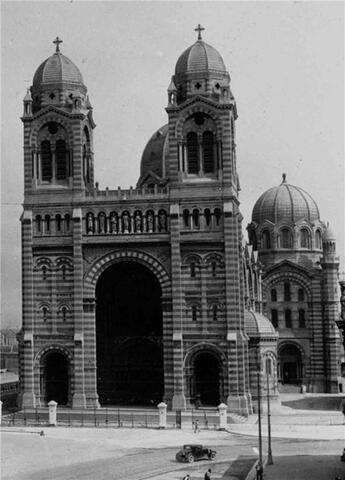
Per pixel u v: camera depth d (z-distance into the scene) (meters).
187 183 112.94
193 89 114.75
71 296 113.75
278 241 157.38
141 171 138.62
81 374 112.12
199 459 80.81
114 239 113.69
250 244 160.38
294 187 162.12
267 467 75.69
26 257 114.94
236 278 110.56
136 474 74.31
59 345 113.19
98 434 98.88
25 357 113.19
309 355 149.75
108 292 125.06
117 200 114.12
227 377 109.44
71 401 112.12
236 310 110.19
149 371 123.44
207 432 100.44
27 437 96.00
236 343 109.25
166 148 131.12
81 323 113.00
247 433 100.00
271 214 159.00
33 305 114.25
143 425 105.44
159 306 125.38
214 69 115.06
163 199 113.06
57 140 117.06
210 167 113.88
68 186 115.75
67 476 73.75
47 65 118.94
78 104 116.38
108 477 73.06
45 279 114.56
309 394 145.38
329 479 68.62
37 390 113.12
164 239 112.56
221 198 111.94
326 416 115.06
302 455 83.62
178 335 110.44
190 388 110.69
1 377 177.25
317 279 150.62
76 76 119.19
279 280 152.38
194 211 112.50
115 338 124.38
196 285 111.31
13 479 72.75
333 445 90.75
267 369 112.75
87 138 122.50
